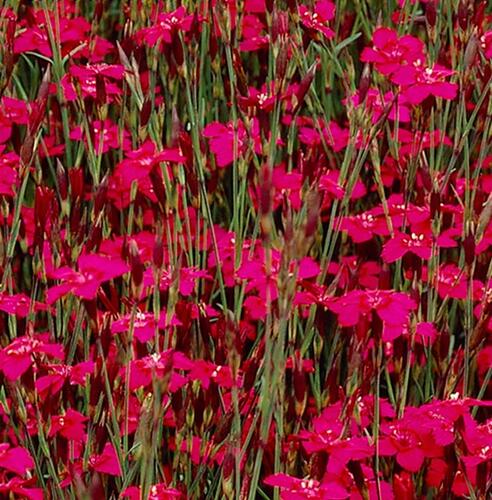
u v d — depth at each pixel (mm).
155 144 715
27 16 808
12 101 776
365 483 676
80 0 855
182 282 706
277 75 712
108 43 826
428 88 734
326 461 673
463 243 715
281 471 697
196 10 754
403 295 684
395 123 751
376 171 728
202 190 734
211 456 683
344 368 767
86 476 675
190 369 691
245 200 782
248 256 729
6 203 729
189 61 768
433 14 768
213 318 757
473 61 744
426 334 702
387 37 749
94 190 742
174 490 672
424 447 687
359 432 696
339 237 798
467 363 710
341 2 824
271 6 762
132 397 710
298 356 679
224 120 811
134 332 678
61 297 724
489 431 685
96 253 709
